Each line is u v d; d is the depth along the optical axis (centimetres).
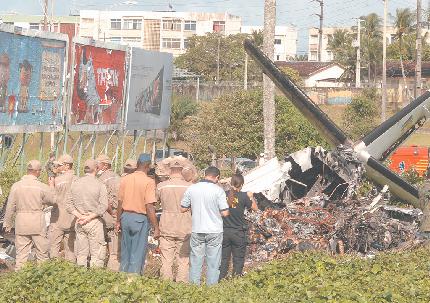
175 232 2842
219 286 2189
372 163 4072
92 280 2041
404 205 4700
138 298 1859
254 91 8919
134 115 6812
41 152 5334
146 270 3136
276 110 8369
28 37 4969
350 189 3806
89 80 5847
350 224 3603
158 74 7362
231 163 8488
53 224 3120
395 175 4056
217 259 2716
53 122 5353
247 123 8719
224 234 2850
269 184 3903
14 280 2047
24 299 1962
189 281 2722
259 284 2216
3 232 3259
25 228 2891
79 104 5691
